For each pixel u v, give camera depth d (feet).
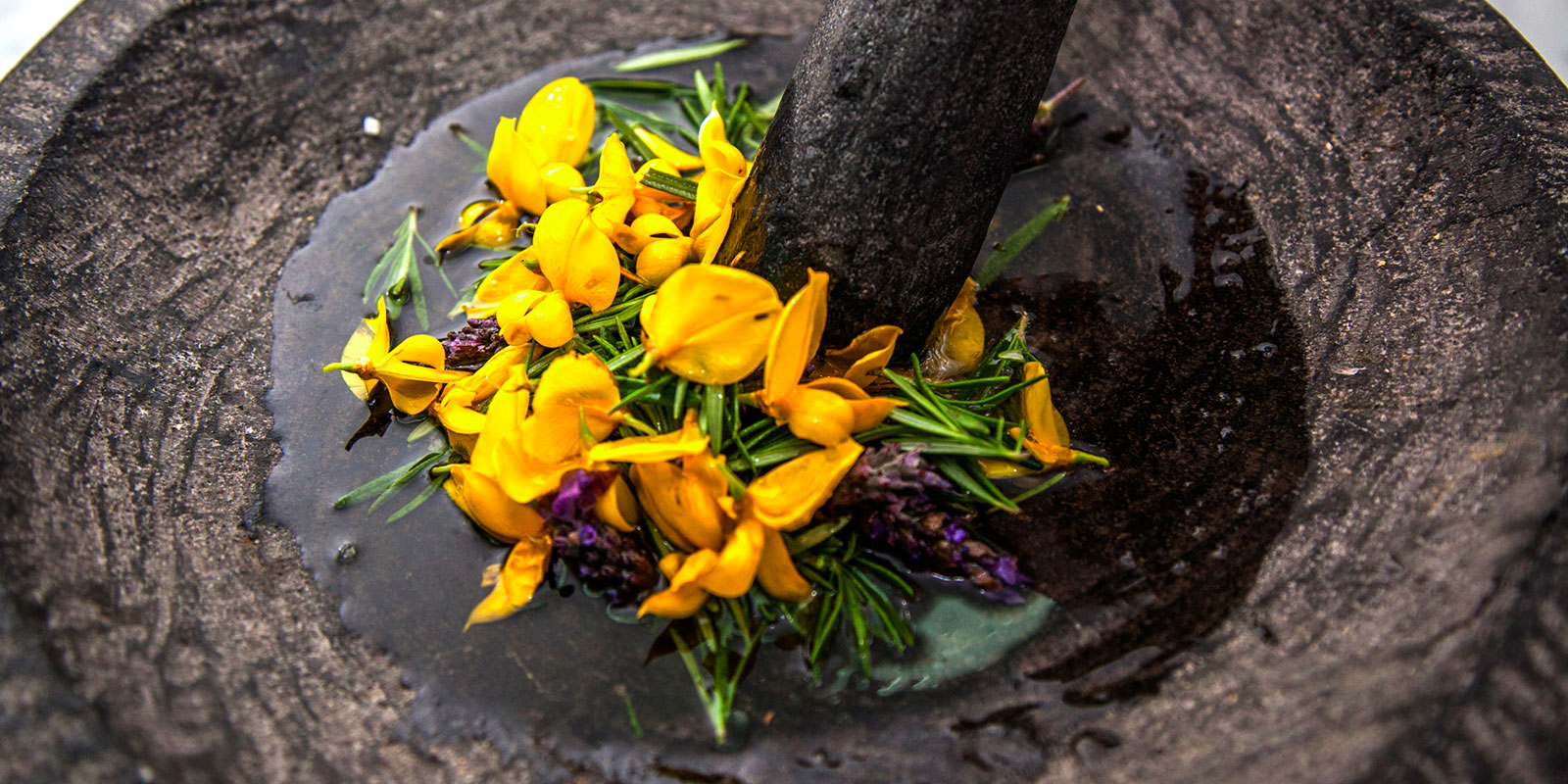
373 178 0.91
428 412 0.78
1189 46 0.92
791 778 0.66
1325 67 0.85
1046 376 0.77
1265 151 0.87
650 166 0.83
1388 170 0.81
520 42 0.99
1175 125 0.91
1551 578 0.61
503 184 0.87
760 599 0.71
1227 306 0.82
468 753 0.67
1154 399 0.79
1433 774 0.58
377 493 0.75
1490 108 0.77
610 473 0.71
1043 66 0.72
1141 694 0.67
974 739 0.67
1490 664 0.59
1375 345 0.76
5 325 0.72
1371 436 0.72
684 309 0.69
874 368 0.74
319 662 0.69
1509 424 0.68
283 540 0.74
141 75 0.84
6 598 0.62
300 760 0.64
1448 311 0.74
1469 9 0.82
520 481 0.70
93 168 0.80
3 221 0.75
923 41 0.69
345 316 0.83
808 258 0.73
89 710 0.60
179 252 0.82
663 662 0.70
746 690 0.69
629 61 1.00
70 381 0.73
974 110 0.70
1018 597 0.71
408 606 0.71
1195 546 0.72
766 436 0.73
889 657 0.70
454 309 0.84
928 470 0.72
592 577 0.71
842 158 0.71
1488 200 0.75
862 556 0.73
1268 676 0.65
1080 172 0.91
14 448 0.69
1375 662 0.63
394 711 0.68
